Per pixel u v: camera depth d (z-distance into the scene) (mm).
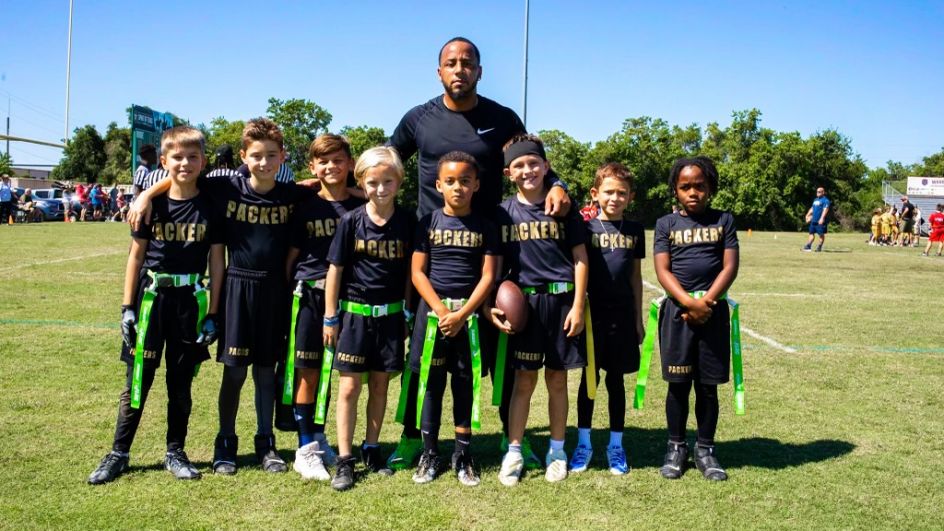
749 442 4473
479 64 4160
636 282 4180
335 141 3980
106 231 23188
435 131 4285
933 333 7988
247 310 3803
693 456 4203
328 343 3762
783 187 51250
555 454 3957
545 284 3877
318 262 3904
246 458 4078
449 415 5066
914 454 4254
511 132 4367
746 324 8492
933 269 15578
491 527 3240
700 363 3957
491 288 3857
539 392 5719
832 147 51969
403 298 3934
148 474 3783
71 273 11883
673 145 52844
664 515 3396
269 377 3973
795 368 6352
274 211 3826
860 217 53406
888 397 5465
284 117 54406
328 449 4105
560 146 53750
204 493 3553
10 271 12047
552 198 3801
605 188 4102
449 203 3834
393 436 4590
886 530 3258
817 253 20750
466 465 3855
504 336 3986
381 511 3391
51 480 3660
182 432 3850
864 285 12461
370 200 3826
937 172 77875
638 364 4168
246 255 3805
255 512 3348
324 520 3273
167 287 3723
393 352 3836
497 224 4016
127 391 3779
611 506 3500
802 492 3686
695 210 4004
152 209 3688
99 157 68750
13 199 29734
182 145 3619
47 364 5977
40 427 4445
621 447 4090
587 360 3975
